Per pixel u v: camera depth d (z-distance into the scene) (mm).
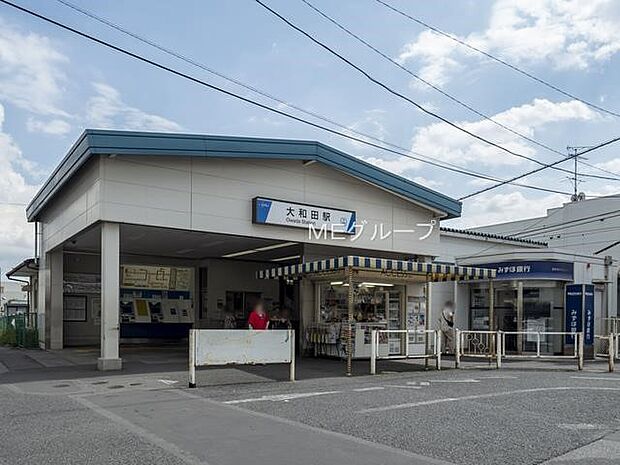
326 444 6875
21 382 12016
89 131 13539
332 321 18328
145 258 24172
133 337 23719
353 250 19625
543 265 20078
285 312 22297
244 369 14383
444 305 21250
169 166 15016
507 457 6398
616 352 19281
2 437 7207
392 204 19828
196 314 25078
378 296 18547
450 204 20906
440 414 8672
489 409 9094
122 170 14312
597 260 21438
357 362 16875
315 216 17484
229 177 16016
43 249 21531
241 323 24750
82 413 8711
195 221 15320
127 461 6168
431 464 6098
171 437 7184
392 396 10336
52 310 20703
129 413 8703
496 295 21312
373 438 7188
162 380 12266
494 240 26953
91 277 23000
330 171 18172
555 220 33844
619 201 31516
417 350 18922
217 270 24531
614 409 9203
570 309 19969
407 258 20906
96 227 15266
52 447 6730
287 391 10914
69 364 15367
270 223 16469
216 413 8711
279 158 16453
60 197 18609
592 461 6270
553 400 9984
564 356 18594
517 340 20422
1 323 26859
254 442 6949
